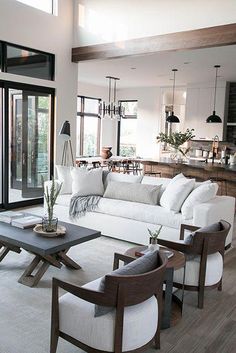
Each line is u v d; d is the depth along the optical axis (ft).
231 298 10.89
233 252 15.30
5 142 20.99
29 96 22.38
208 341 8.62
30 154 23.00
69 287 7.06
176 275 9.93
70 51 24.40
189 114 36.68
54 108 23.91
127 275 6.80
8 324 9.00
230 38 17.75
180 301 10.07
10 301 10.19
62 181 18.54
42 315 9.49
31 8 21.48
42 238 11.30
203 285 10.02
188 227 12.80
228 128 35.27
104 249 14.88
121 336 6.70
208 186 14.44
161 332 8.91
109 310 6.91
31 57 22.12
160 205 16.24
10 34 20.44
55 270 12.50
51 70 23.53
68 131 21.75
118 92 42.88
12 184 22.03
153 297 7.63
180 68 28.25
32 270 11.59
